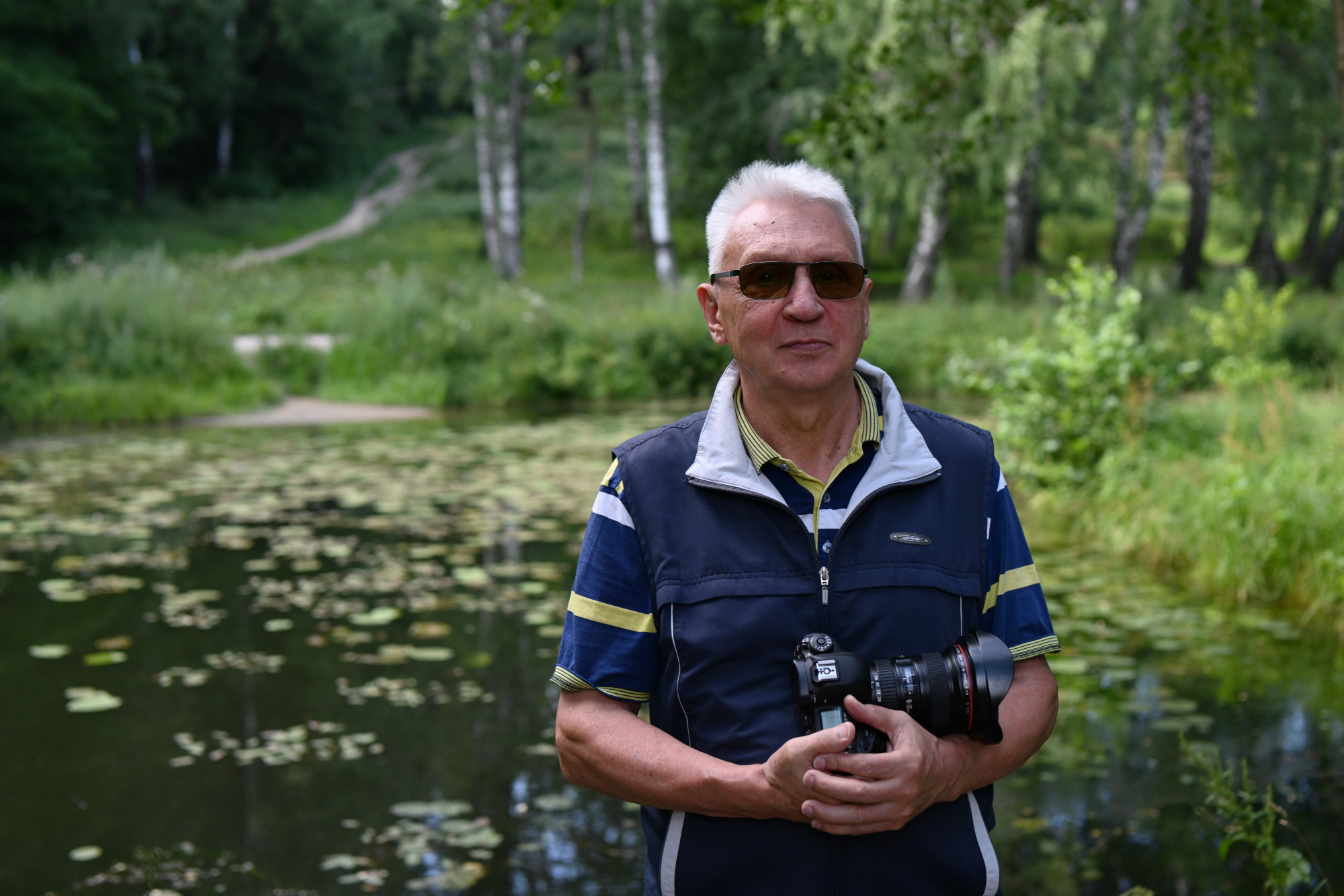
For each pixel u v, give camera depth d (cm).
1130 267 2153
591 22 2989
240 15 4394
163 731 383
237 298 1892
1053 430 749
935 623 145
